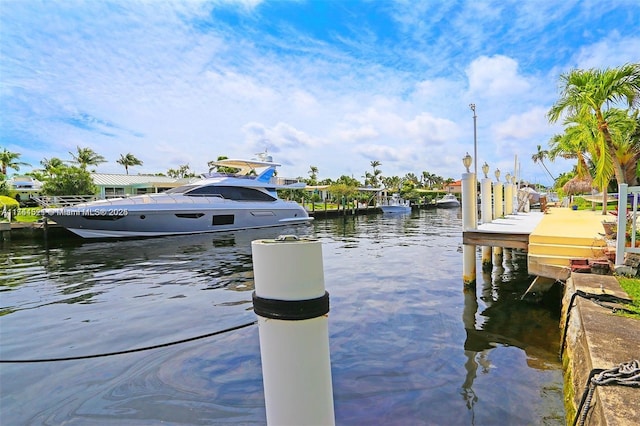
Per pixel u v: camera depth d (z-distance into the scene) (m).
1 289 7.57
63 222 15.08
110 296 6.91
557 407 2.94
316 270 0.89
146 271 9.47
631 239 4.68
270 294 0.87
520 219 9.81
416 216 38.19
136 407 3.08
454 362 3.82
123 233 16.08
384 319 5.24
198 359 3.99
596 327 2.78
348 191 39.78
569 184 21.45
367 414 2.92
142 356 4.09
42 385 3.47
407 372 3.62
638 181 13.65
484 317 5.25
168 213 16.73
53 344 4.52
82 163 40.22
